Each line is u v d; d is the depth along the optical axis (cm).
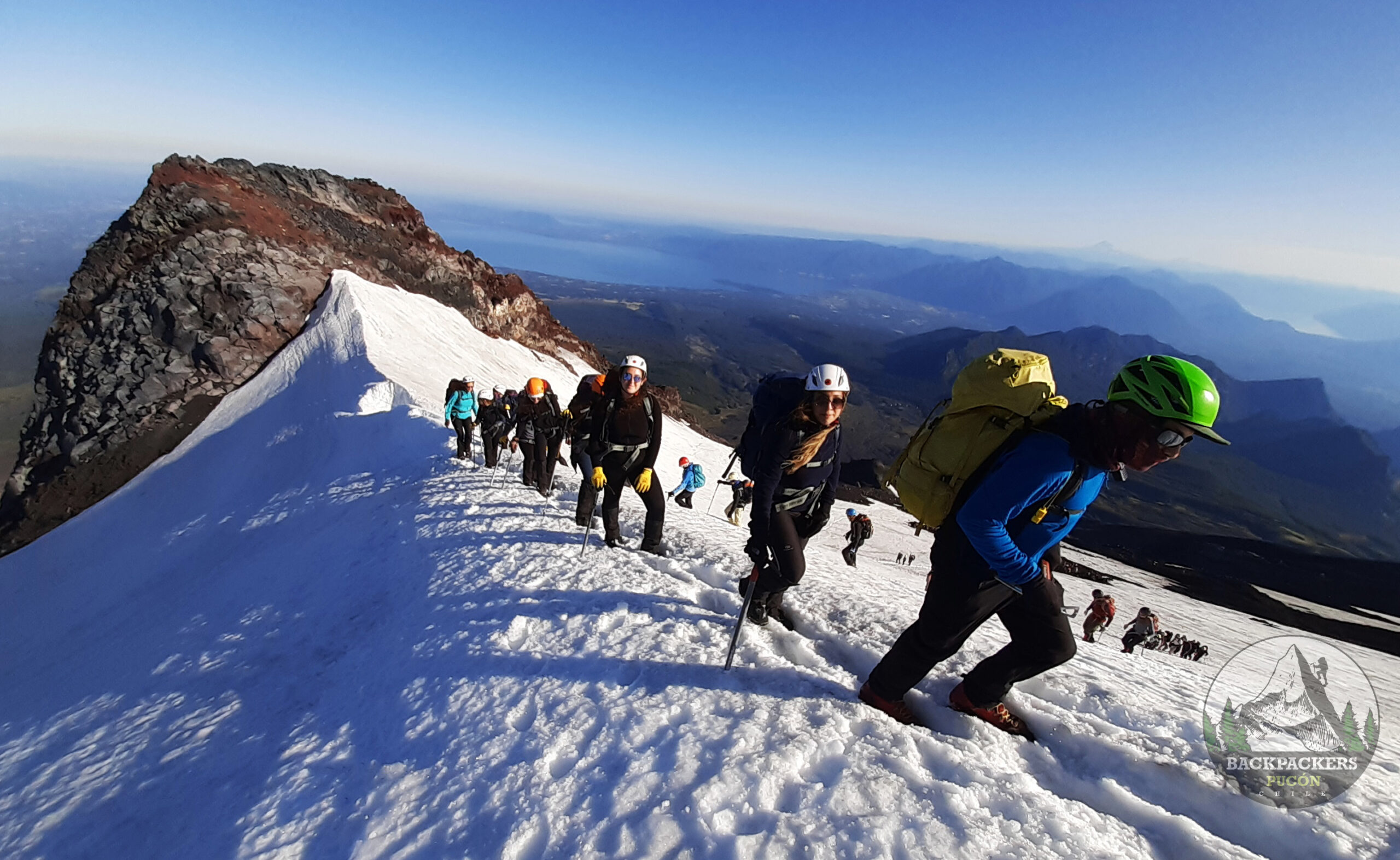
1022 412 261
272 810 314
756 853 236
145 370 3684
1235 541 9025
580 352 8156
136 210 4250
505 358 5731
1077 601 3472
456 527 765
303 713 428
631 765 291
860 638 462
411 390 2936
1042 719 346
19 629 1711
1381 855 237
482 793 287
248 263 4184
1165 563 7250
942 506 288
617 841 249
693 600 522
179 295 3919
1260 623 4278
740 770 280
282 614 672
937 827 244
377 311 4394
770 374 419
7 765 534
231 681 526
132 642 850
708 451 6200
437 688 389
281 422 3084
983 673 323
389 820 284
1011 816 257
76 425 3503
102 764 451
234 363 3806
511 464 1249
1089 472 252
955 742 312
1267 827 261
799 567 411
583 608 487
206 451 3172
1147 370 231
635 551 665
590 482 656
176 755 421
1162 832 257
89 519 2817
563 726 327
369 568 723
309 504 1360
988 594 290
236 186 4881
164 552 1808
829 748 298
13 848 377
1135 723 346
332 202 5969
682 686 360
